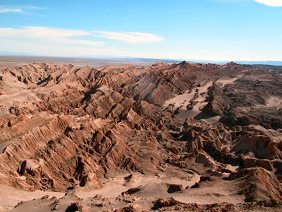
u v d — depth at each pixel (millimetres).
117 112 111750
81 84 138875
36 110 107500
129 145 86125
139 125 102750
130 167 79688
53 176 72438
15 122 85875
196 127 99125
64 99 119062
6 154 72312
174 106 119188
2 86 129875
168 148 88375
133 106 114688
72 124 89562
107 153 81562
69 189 69625
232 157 81750
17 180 66562
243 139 87188
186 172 77375
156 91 128000
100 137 85562
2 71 149375
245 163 76562
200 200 50219
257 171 56875
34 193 65000
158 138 93625
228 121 104812
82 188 66750
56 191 68750
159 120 108438
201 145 88688
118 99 119562
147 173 77812
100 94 120688
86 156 80000
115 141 85250
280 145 81875
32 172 70438
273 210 40906
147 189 57438
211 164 78438
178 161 81188
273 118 103812
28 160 72188
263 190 52938
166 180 73375
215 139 90938
